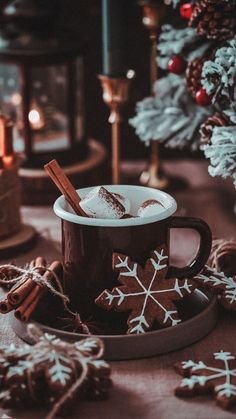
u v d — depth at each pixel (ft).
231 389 1.83
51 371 1.78
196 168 3.54
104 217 2.07
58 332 1.96
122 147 3.67
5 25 3.38
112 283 2.04
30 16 2.99
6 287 2.34
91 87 3.59
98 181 3.26
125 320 2.07
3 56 2.96
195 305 2.15
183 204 3.10
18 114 3.07
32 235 2.72
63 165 3.14
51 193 3.10
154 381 1.90
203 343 2.04
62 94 3.05
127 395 1.85
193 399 1.85
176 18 3.40
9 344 2.06
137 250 2.04
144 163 3.61
